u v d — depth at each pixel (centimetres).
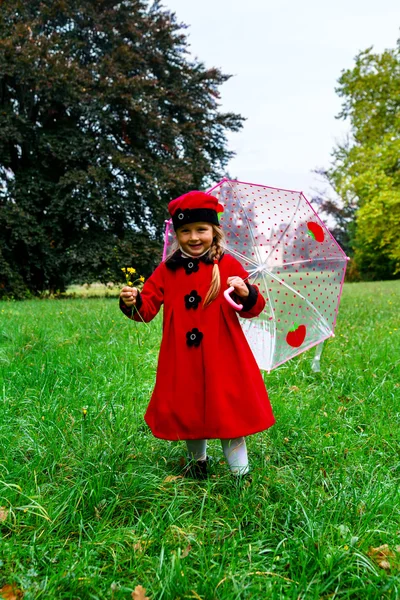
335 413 369
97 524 218
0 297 1628
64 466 267
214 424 246
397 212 1708
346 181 1844
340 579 189
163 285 273
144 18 1891
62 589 182
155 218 1845
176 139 1877
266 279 388
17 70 1512
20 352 492
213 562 195
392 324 698
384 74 2008
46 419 322
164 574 187
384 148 1761
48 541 206
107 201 1661
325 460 293
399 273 3491
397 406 378
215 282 257
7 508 229
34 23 1591
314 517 222
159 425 257
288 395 414
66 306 979
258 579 187
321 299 407
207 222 264
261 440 320
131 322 666
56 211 1605
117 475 253
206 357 251
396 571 194
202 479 270
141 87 1684
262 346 385
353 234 3869
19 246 1736
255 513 235
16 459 280
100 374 432
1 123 1584
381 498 240
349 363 489
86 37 1803
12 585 184
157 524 216
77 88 1591
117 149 1753
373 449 310
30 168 1709
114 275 1694
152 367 479
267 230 379
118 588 183
